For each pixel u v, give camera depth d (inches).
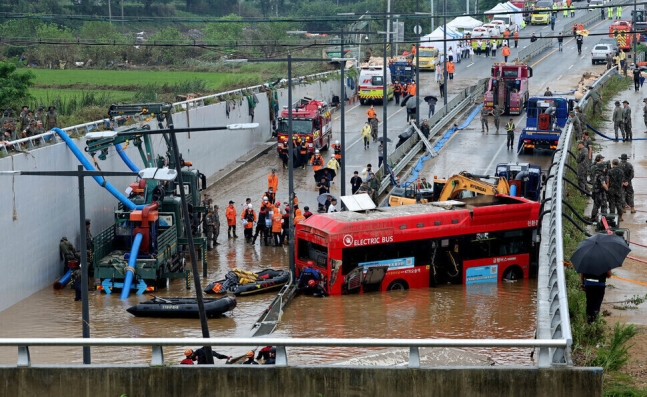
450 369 1454.2
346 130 6658.5
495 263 3356.3
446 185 3695.9
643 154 4515.3
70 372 1521.9
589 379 1425.9
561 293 1603.1
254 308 3102.9
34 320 2972.4
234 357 2322.8
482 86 7829.7
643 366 1744.6
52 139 3639.3
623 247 1966.0
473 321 2775.6
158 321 2942.9
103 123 4092.0
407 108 6747.1
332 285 3154.5
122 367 1514.5
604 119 5654.5
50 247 3508.9
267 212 4082.2
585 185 3604.8
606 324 2007.9
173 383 1505.9
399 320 2807.6
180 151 4864.7
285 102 6860.2
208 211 4028.1
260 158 5954.7
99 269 3331.7
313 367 1480.1
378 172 4785.9
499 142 5890.8
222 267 3713.1
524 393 1439.5
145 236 3376.0
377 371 1470.2
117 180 4133.9
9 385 1528.1
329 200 4185.5
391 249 3216.0
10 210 3186.5
